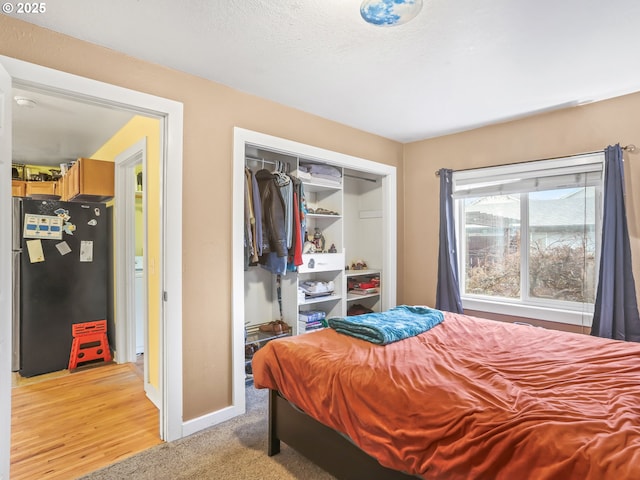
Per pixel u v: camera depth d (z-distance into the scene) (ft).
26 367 10.46
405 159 12.44
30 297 10.62
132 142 9.98
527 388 4.36
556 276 9.50
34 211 10.79
